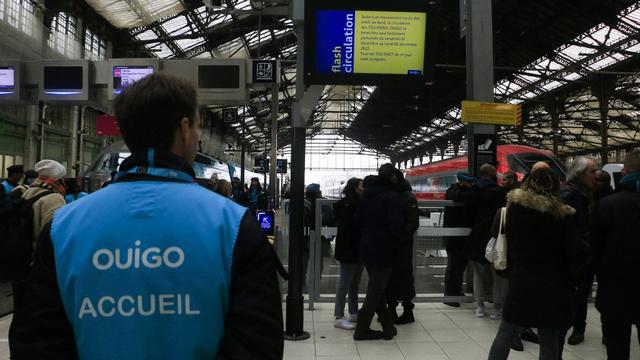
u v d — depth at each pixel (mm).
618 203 3271
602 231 3348
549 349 3234
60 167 4199
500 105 6977
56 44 17203
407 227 4648
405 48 5609
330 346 4750
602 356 4508
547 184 3229
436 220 6438
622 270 3209
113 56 24016
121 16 21266
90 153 24531
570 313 3180
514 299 3246
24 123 17891
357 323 4938
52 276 1032
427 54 5621
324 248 6406
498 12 22141
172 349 987
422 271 6453
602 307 3307
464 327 5402
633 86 27547
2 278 3781
